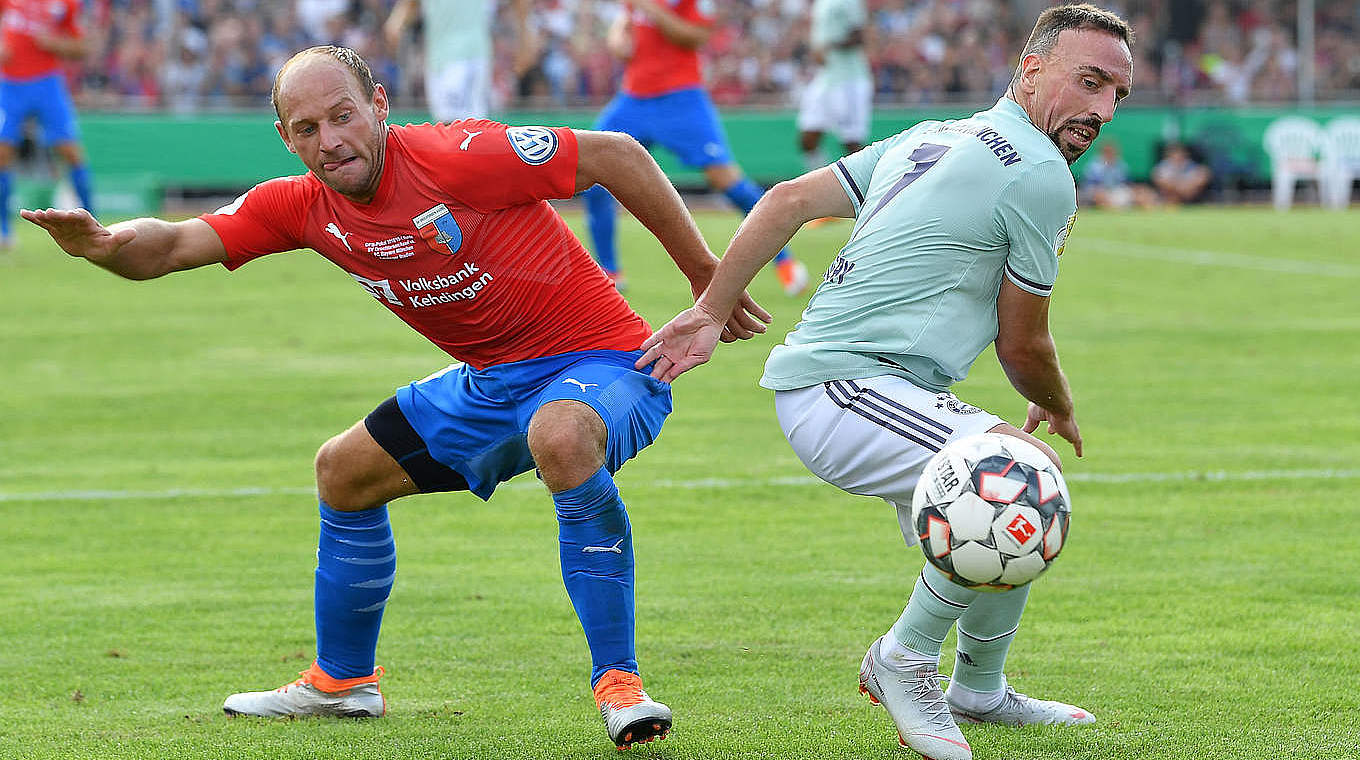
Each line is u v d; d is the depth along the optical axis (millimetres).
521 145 14461
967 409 14047
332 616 15672
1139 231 68875
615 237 46156
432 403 15359
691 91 42688
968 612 14805
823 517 24141
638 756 14500
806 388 14555
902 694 13836
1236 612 19078
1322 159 88312
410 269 14703
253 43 82688
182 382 34500
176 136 74688
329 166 14031
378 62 83688
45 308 44625
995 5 97938
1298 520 23609
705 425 30750
